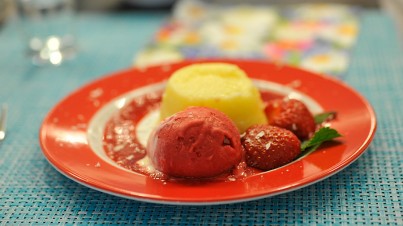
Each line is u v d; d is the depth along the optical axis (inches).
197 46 22.6
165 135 13.5
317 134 14.0
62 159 14.0
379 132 15.9
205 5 27.2
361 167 14.4
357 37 22.7
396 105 17.3
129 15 27.2
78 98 17.1
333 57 21.0
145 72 18.7
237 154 13.6
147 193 12.5
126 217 13.1
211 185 13.0
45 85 20.2
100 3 30.1
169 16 26.7
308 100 16.7
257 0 33.9
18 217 13.3
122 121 16.7
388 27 23.5
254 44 22.5
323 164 13.2
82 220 13.1
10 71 21.5
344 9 25.6
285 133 14.0
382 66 20.0
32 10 23.0
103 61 22.0
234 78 16.1
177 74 16.3
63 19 23.5
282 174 13.0
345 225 12.5
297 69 18.1
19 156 15.8
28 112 18.2
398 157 14.7
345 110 15.7
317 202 13.2
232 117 15.3
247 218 12.8
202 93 15.4
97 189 12.8
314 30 23.5
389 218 12.6
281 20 24.8
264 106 16.3
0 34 25.3
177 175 13.4
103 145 15.6
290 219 12.7
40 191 14.2
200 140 13.2
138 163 14.5
